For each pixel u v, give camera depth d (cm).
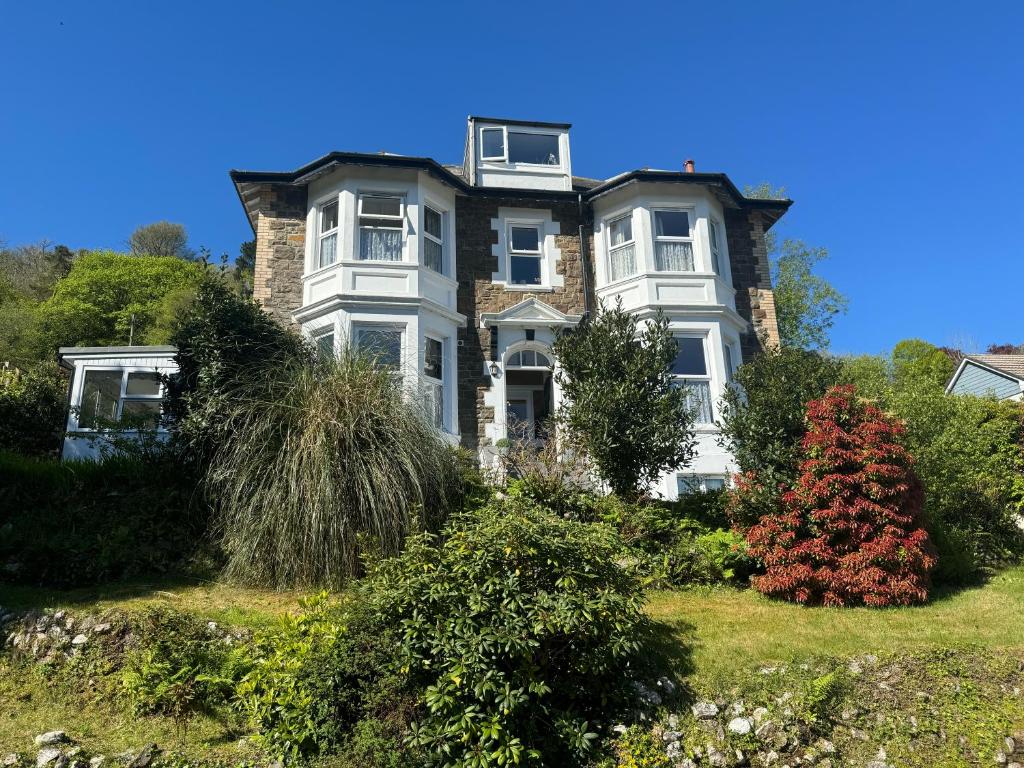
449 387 1375
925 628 728
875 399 1292
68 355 1491
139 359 1516
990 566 1070
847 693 605
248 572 806
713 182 1516
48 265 4391
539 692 518
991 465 1339
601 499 980
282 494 801
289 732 526
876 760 550
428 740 492
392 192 1424
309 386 891
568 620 531
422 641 527
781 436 949
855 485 856
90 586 797
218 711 601
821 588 830
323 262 1411
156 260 3788
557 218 1569
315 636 599
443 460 935
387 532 803
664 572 877
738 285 1580
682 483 1339
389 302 1330
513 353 1471
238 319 1036
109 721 591
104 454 1068
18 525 870
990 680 630
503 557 571
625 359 1076
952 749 563
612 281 1520
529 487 973
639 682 597
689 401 1396
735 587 893
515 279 1533
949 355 3947
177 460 974
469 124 1650
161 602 743
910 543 836
